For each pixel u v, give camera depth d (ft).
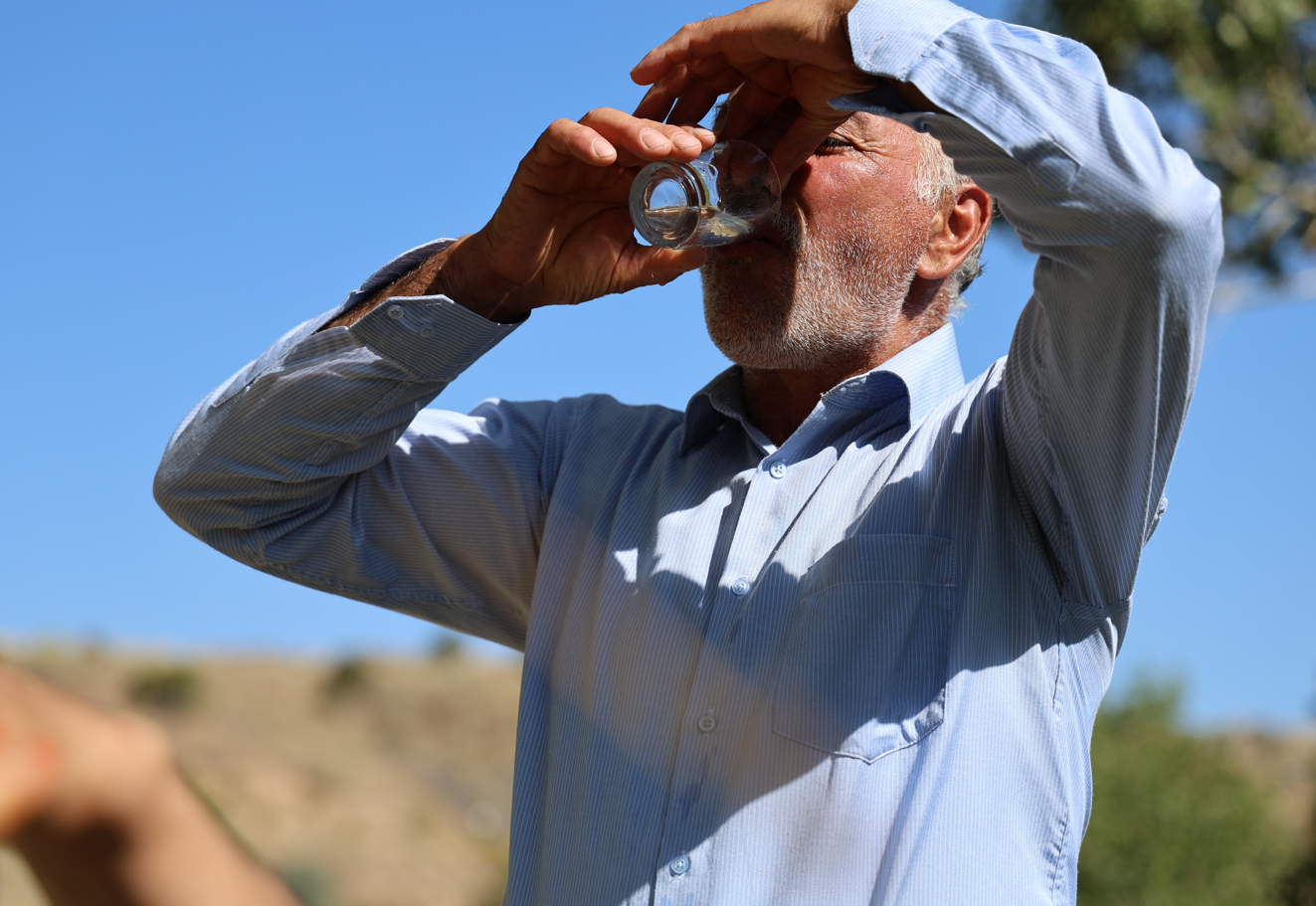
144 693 92.89
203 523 5.98
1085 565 4.76
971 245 6.20
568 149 4.86
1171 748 43.32
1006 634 4.75
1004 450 5.09
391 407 5.68
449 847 87.45
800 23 4.67
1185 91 18.76
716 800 4.69
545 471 6.13
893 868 4.38
